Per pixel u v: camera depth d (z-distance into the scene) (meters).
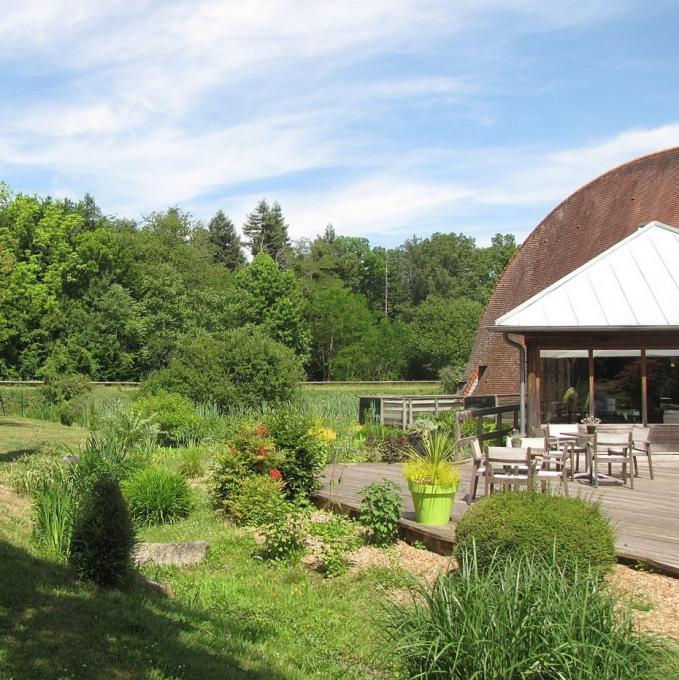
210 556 10.53
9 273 33.75
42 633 6.20
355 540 10.49
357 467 16.61
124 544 8.09
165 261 68.12
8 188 42.28
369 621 7.88
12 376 51.62
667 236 18.23
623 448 13.62
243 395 27.48
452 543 9.73
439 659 5.23
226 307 59.28
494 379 28.70
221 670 6.10
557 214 29.89
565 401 16.12
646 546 8.98
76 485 11.50
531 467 10.04
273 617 8.06
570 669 4.89
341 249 94.06
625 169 28.53
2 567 7.84
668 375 15.74
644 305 15.93
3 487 12.93
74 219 56.53
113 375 53.97
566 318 15.70
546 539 7.39
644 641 5.27
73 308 54.50
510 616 5.19
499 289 30.56
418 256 102.12
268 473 13.14
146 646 6.31
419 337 75.25
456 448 15.20
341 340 74.75
